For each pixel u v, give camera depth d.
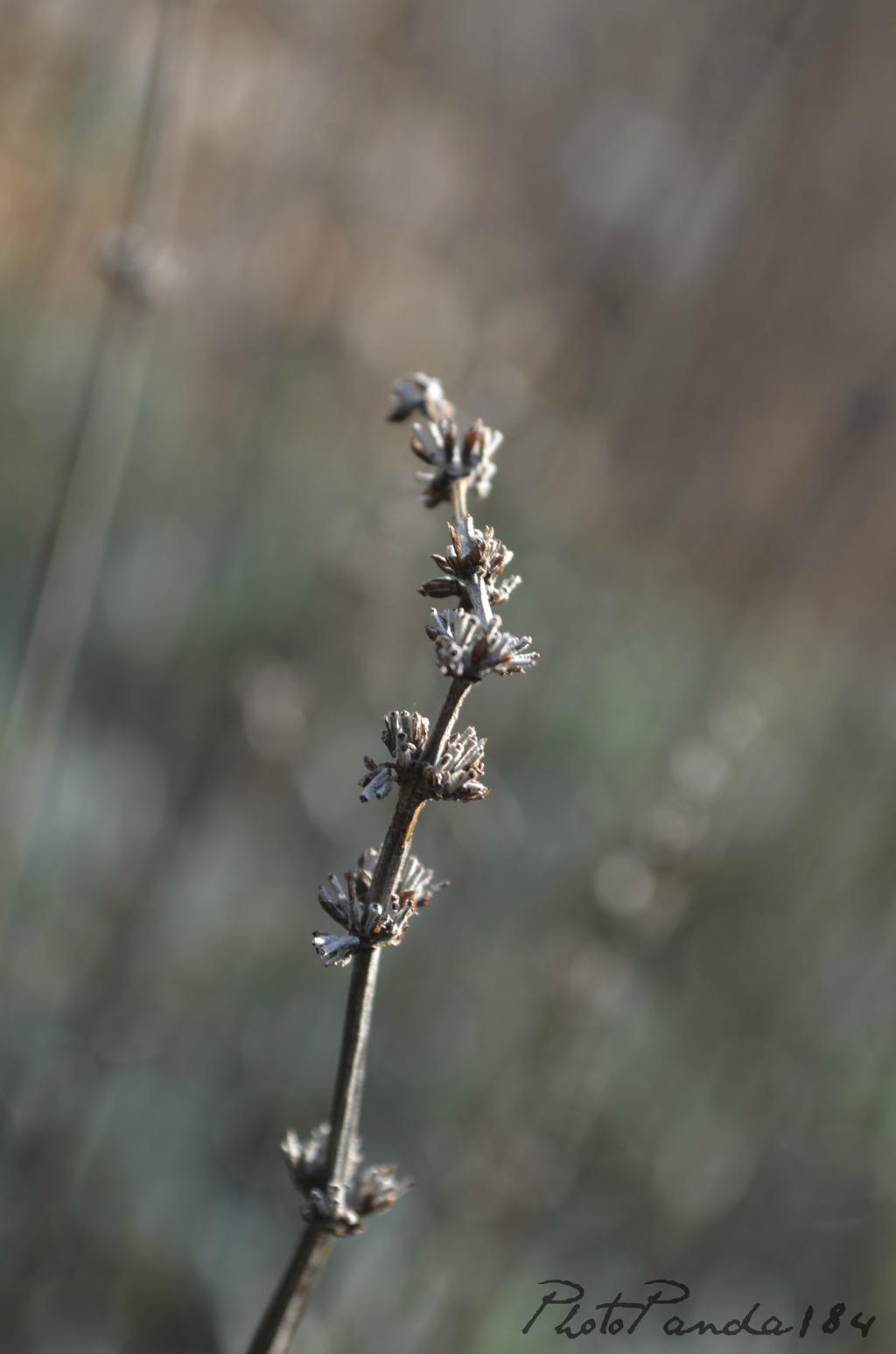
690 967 1.03
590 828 1.16
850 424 1.11
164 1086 0.94
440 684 1.09
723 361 1.22
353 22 1.22
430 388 0.45
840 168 1.16
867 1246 0.94
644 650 1.28
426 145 1.36
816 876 1.05
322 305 1.23
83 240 1.26
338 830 1.06
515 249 1.40
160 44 0.65
